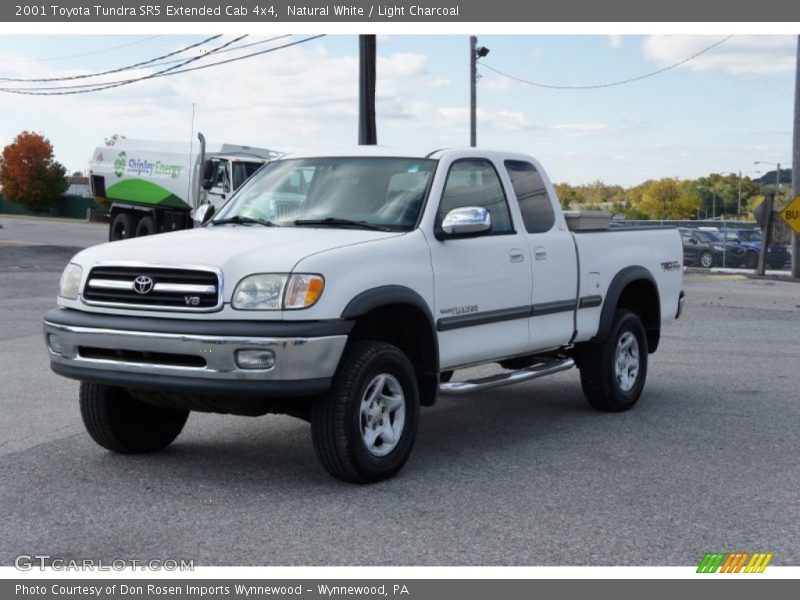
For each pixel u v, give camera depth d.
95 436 6.96
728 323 16.61
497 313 7.43
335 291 6.02
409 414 6.57
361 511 5.81
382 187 7.18
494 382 7.40
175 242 6.50
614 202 96.31
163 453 7.23
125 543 5.24
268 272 5.96
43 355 11.98
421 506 5.93
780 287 25.62
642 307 9.64
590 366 8.81
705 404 9.43
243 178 29.69
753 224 40.91
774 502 6.10
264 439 7.73
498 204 7.72
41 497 6.06
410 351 6.89
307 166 7.58
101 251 6.53
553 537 5.38
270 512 5.78
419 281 6.66
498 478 6.61
